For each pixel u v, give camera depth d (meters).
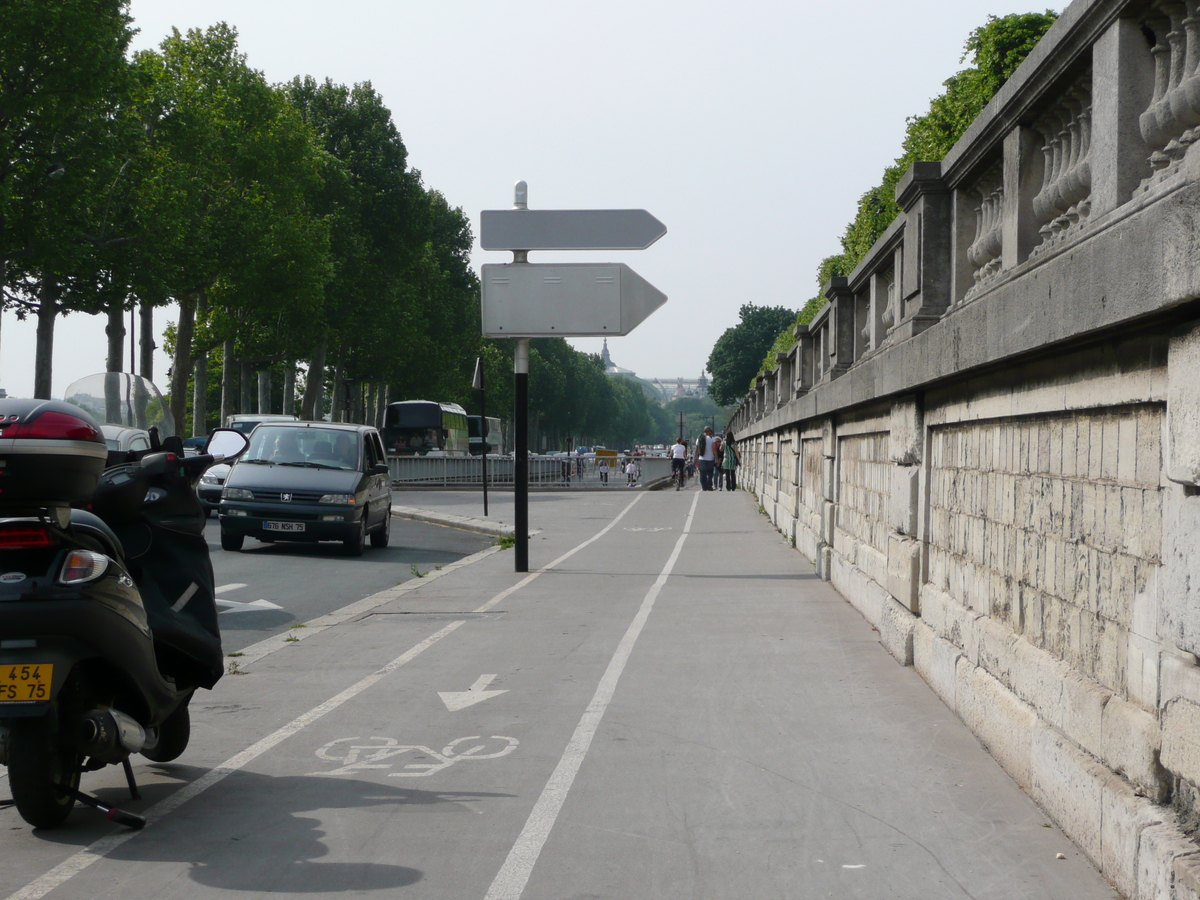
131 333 41.28
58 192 29.66
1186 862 3.34
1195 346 3.35
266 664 8.61
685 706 7.03
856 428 11.25
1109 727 4.14
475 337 76.62
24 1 27.25
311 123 56.03
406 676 8.09
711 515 25.61
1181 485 3.50
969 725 6.21
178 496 5.49
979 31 27.55
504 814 4.98
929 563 7.85
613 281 13.91
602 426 168.50
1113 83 4.42
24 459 4.29
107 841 4.65
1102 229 4.42
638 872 4.27
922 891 4.02
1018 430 5.60
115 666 4.63
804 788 5.29
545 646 9.23
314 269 44.81
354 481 17.77
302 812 5.03
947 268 7.82
